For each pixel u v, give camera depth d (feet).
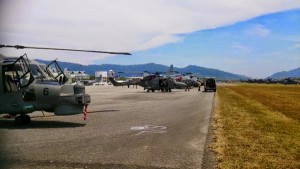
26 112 45.83
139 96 124.16
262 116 60.70
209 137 38.14
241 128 45.03
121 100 100.89
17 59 45.70
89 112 64.28
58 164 25.75
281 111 72.69
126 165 25.91
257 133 41.19
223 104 87.76
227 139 36.78
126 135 38.83
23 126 45.11
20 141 34.24
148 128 44.42
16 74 45.52
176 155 29.30
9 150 29.96
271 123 51.13
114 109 70.90
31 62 47.62
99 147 31.94
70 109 48.03
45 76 48.42
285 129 45.52
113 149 31.22
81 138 36.40
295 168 26.13
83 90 49.57
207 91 187.32
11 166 24.94
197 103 89.92
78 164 25.88
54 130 41.73
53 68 51.16
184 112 65.87
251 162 27.32
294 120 56.95
